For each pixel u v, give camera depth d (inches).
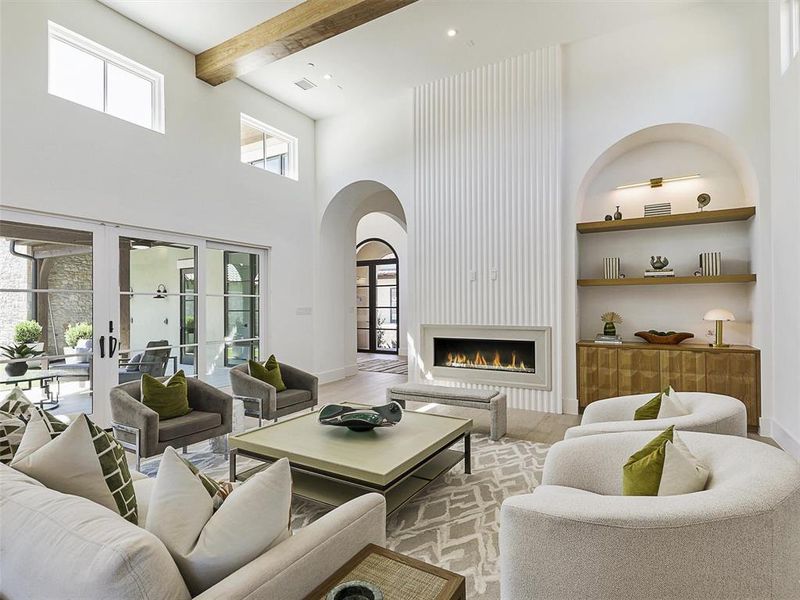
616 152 195.3
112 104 173.2
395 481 94.7
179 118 192.9
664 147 193.6
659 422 88.4
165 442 119.6
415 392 170.1
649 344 184.2
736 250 181.9
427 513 103.9
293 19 168.4
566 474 79.0
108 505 57.8
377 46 193.8
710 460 69.2
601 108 188.9
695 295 189.8
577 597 51.0
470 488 117.3
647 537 48.6
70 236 158.1
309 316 263.9
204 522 47.0
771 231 156.9
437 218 225.3
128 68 177.6
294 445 107.1
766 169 160.1
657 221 182.1
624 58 184.2
